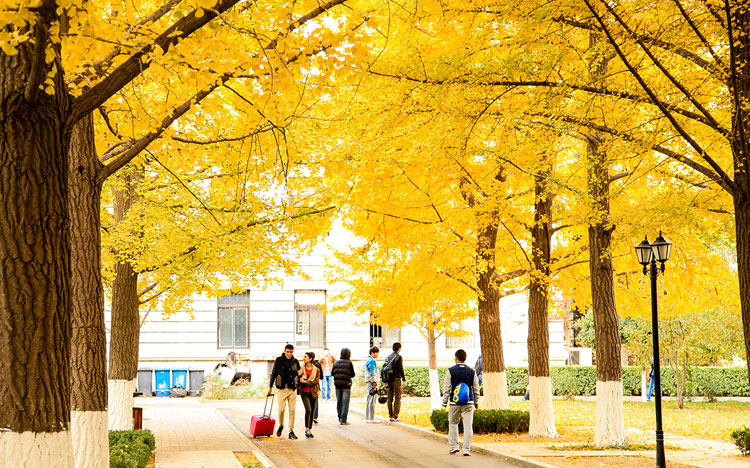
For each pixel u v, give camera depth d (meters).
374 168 12.84
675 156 11.04
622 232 15.47
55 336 6.21
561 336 38.22
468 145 12.70
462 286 18.20
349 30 8.28
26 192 6.16
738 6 9.35
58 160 6.41
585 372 36.38
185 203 15.05
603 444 15.44
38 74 5.97
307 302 35.88
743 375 35.44
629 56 10.89
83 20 6.08
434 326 24.16
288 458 14.52
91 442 10.14
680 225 12.45
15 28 6.10
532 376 17.52
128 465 10.77
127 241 14.59
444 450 15.59
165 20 8.34
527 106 11.55
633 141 10.73
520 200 17.12
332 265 22.56
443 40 11.52
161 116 9.78
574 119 11.16
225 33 7.76
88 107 6.75
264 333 35.19
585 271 19.56
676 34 10.07
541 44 10.40
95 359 10.34
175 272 15.02
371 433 18.95
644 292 20.28
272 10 8.41
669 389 35.28
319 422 21.89
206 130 12.62
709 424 22.05
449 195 15.36
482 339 19.16
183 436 17.91
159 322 34.50
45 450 6.00
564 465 12.73
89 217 10.30
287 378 17.77
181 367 34.41
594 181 12.46
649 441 17.14
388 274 18.30
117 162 9.15
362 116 12.12
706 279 18.72
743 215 9.84
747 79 9.83
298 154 12.32
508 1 10.12
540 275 16.39
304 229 15.02
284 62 7.73
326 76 8.55
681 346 28.03
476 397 15.09
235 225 14.04
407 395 34.62
